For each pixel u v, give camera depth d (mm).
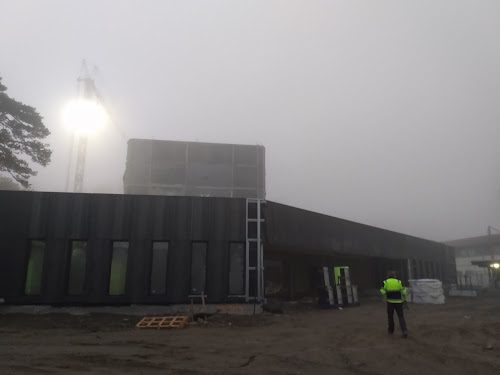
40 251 15250
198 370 6758
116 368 6777
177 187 39969
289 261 24469
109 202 15602
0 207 15227
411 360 7676
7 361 7059
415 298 23453
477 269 74562
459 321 13703
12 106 27234
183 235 15641
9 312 14242
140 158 40250
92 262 14992
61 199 15484
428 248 37312
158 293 15156
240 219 16266
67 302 14555
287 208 19328
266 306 15867
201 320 12922
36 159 29062
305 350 8531
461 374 6793
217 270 15531
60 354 7750
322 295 19406
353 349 8648
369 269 32094
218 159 41750
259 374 6594
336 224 23703
